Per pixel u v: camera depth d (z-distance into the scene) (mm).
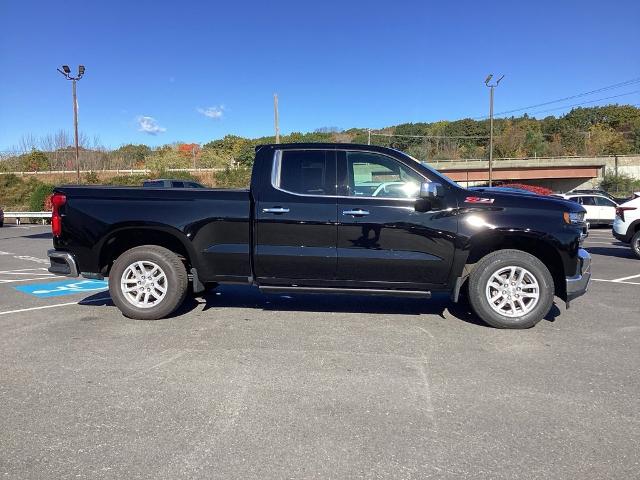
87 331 5090
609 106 101000
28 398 3500
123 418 3209
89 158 51812
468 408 3363
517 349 4566
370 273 5227
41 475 2586
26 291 7219
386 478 2570
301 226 5199
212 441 2928
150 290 5512
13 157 52500
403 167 5266
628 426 3125
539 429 3084
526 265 5090
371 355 4391
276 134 38219
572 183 69062
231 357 4324
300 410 3328
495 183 64812
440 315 5766
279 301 6461
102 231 5422
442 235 5102
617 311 5996
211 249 5348
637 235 11289
